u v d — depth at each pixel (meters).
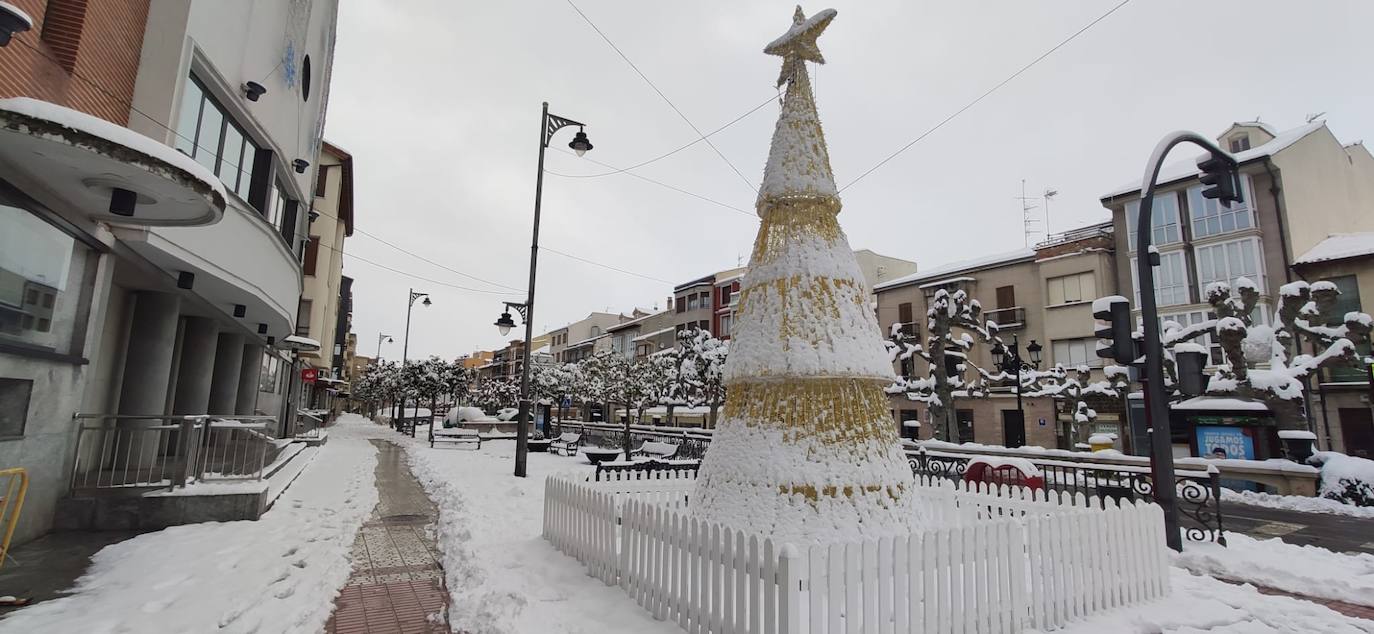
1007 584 4.71
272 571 6.05
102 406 10.23
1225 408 20.03
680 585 4.71
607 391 31.47
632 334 64.88
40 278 6.58
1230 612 5.35
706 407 41.22
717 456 5.76
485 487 12.09
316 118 16.50
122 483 7.93
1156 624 5.02
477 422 34.22
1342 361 15.10
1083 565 5.26
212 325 14.48
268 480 10.23
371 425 50.38
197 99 9.44
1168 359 18.73
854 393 5.60
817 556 3.78
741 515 5.29
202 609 4.95
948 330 22.06
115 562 6.14
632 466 12.14
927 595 4.25
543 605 5.09
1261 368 22.28
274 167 12.34
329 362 34.50
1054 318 29.39
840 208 6.28
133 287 10.78
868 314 5.89
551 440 24.09
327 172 27.45
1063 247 29.38
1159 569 5.84
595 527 6.11
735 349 5.90
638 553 5.30
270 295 12.58
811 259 5.83
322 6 16.11
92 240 7.35
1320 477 13.76
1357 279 21.27
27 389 6.50
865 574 3.99
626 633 4.55
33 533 6.84
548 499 7.37
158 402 10.96
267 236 11.93
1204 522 8.20
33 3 6.16
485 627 4.70
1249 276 23.50
